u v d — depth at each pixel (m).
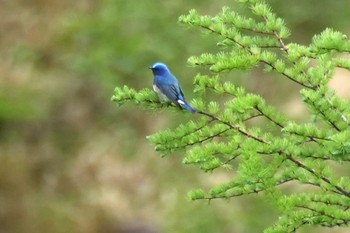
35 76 21.34
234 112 6.45
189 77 16.48
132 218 17.59
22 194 18.11
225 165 6.40
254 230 15.23
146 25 18.28
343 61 6.64
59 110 20.58
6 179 18.38
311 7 17.52
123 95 6.71
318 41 6.07
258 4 6.91
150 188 18.23
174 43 17.48
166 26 17.80
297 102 17.80
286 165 6.31
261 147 6.16
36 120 20.25
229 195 6.43
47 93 20.86
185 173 17.70
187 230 15.92
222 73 6.63
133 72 18.09
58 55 21.33
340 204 6.34
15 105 20.42
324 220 6.29
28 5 23.05
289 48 6.79
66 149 19.80
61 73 21.20
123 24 18.73
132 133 19.77
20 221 17.45
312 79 6.53
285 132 6.26
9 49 22.09
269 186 6.14
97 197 18.42
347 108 6.32
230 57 6.64
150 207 17.78
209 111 6.53
